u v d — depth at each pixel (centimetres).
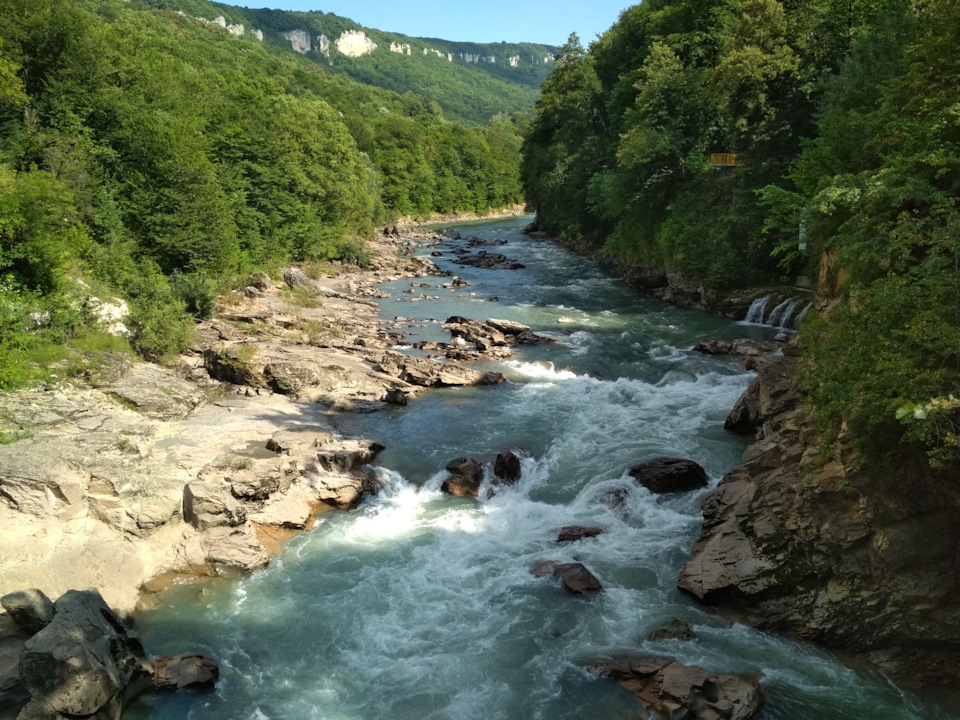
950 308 1355
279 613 1752
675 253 5434
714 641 1603
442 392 3284
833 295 2702
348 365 3409
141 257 4150
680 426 2788
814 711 1395
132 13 14500
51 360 2706
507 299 5675
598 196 7356
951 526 1493
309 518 2200
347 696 1477
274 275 5466
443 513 2244
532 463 2508
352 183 8406
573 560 1934
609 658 1548
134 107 4678
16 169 3778
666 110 5978
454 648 1616
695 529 2069
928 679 1474
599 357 3841
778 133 4472
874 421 1403
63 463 1958
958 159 1585
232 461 2286
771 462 1959
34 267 2961
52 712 1279
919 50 2270
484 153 17162
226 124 6219
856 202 1848
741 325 4506
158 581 1866
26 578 1662
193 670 1505
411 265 7500
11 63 3912
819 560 1631
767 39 4659
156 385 2803
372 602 1789
